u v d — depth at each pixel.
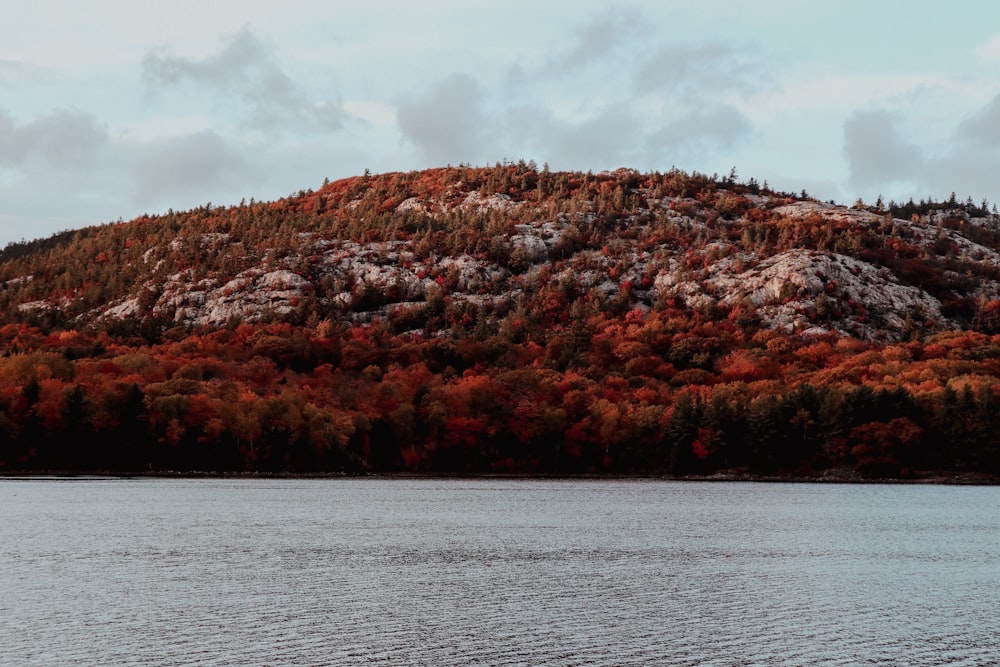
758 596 87.12
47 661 63.88
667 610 80.94
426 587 88.50
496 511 154.12
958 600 86.44
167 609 78.06
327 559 102.81
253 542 114.19
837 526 139.38
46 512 139.50
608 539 122.56
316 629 72.69
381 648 68.12
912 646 70.56
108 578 90.06
